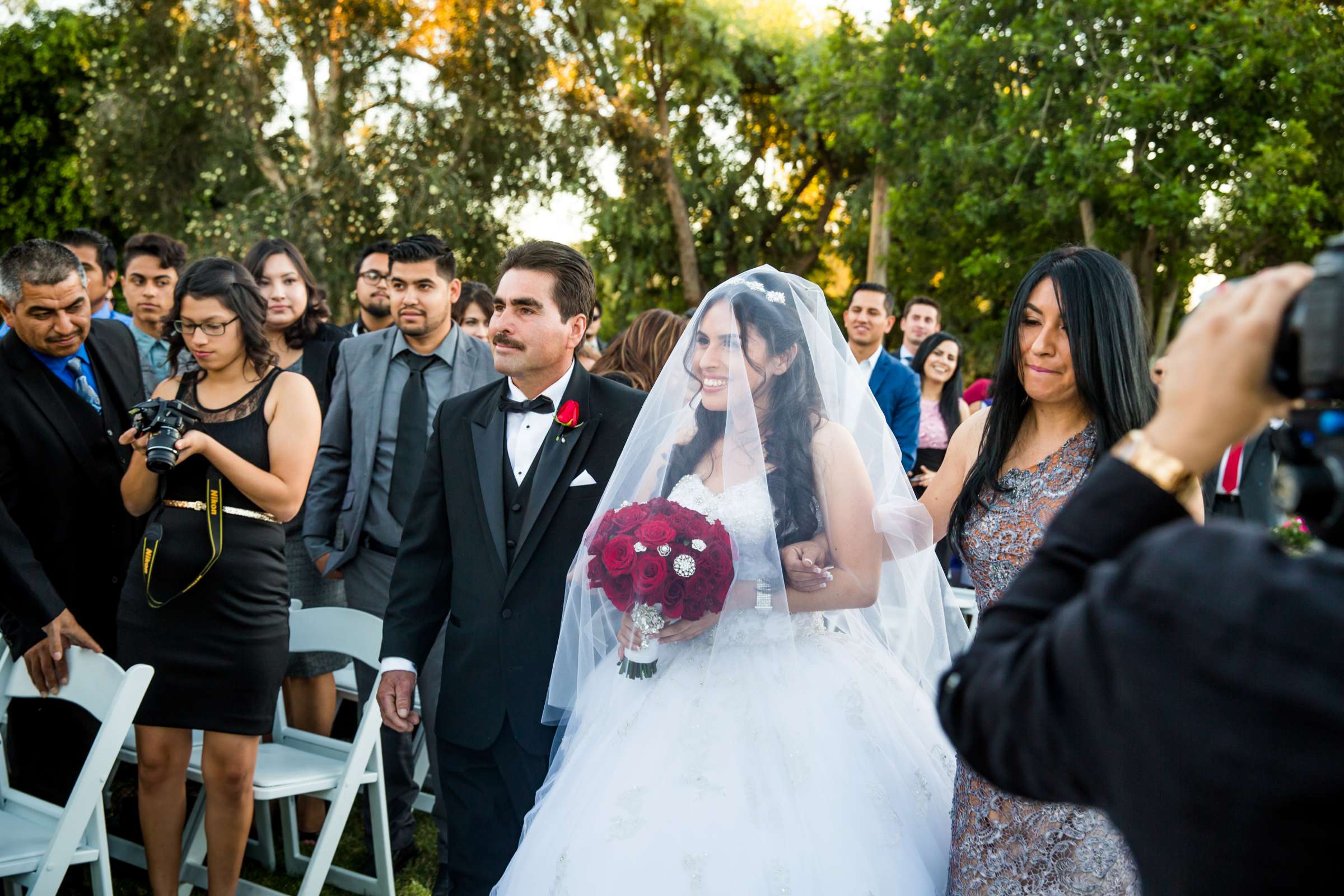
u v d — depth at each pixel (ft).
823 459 8.04
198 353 10.68
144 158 55.36
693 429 8.41
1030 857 6.91
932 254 61.16
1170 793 2.56
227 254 52.24
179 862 10.62
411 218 55.62
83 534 12.19
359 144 58.23
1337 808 2.35
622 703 8.00
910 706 8.42
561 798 7.75
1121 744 2.66
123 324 13.58
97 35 61.16
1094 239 48.65
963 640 9.75
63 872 9.25
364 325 19.17
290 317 16.07
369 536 13.71
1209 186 46.60
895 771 7.80
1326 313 2.47
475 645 9.12
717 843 6.99
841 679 7.94
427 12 58.95
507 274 9.45
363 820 14.06
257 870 12.94
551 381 9.57
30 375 12.01
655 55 76.59
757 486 7.89
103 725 9.48
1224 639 2.46
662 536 7.48
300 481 10.73
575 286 9.49
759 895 6.82
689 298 75.41
